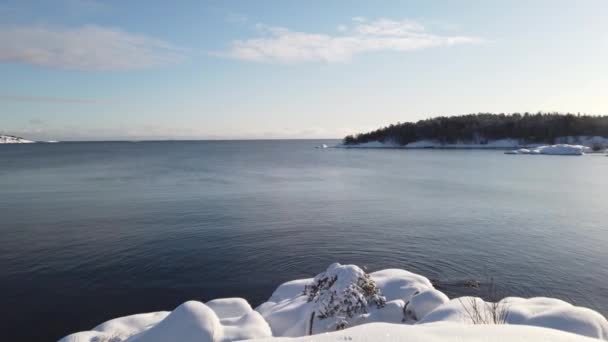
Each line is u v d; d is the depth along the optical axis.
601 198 28.56
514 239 17.22
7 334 9.30
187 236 17.70
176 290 11.79
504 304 6.59
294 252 15.39
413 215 22.53
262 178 43.31
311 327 7.29
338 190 33.28
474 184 37.53
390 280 9.34
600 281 12.34
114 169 54.97
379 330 3.28
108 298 11.23
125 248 15.88
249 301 11.05
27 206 25.39
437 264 13.95
